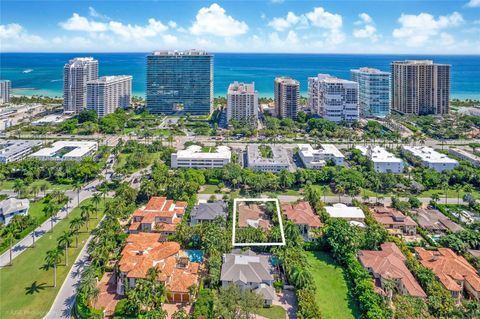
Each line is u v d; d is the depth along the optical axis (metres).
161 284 125.00
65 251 153.88
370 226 171.75
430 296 127.12
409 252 154.25
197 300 125.56
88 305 121.12
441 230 181.38
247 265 139.75
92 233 175.12
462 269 141.00
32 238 171.00
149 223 175.75
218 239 154.38
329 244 160.88
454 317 116.88
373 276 142.00
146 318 113.06
